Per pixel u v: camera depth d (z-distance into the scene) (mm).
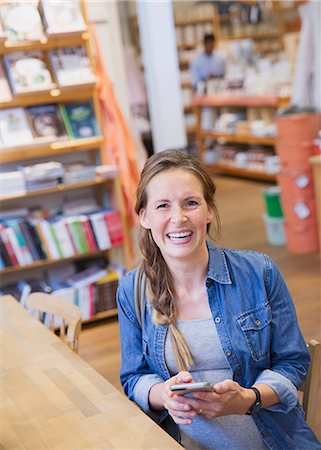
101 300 5043
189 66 12242
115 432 1717
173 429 2004
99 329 4945
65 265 5328
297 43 9375
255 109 9883
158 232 1895
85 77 4887
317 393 2031
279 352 1969
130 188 5148
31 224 4867
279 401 1874
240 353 1922
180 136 8609
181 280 1944
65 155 5332
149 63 8383
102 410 1843
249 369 1934
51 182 4914
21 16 4695
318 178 5664
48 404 1922
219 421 1924
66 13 4707
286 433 1939
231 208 8297
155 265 1966
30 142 4844
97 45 5039
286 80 9328
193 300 1955
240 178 10406
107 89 5055
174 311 1947
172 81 8438
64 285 5090
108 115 5090
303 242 6086
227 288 1951
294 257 6023
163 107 8453
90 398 1925
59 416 1842
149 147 9758
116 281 5078
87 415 1824
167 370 1971
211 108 10914
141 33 8344
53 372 2139
